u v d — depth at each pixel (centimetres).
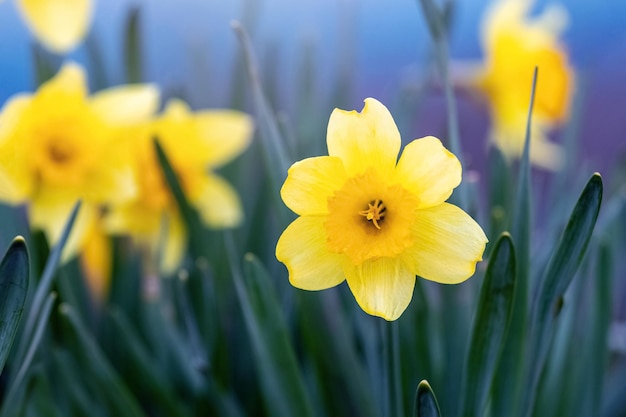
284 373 65
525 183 62
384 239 55
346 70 100
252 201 97
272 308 64
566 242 58
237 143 83
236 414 75
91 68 91
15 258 54
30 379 64
